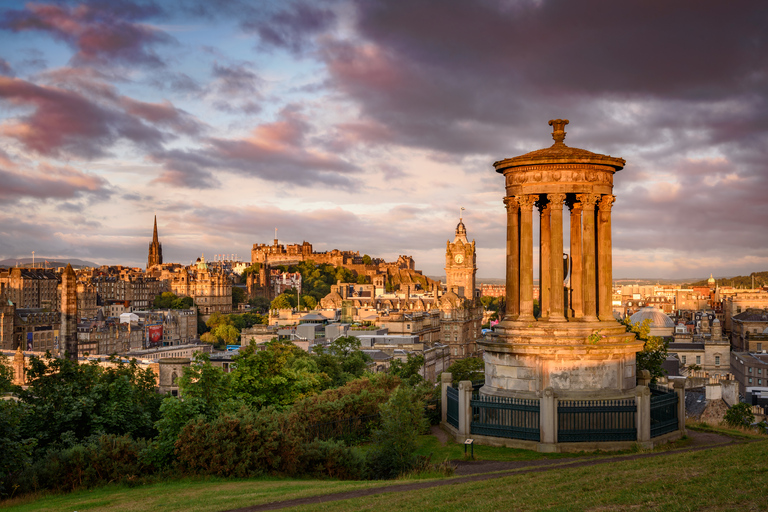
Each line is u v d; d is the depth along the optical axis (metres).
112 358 88.56
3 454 54.06
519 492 36.97
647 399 51.69
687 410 126.88
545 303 57.88
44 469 56.00
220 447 56.53
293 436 57.22
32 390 71.69
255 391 82.88
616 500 32.66
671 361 187.38
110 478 56.94
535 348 55.09
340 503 39.66
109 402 71.81
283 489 47.66
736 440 56.56
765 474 33.56
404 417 53.19
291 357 120.44
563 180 56.59
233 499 44.72
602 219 57.66
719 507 29.56
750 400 185.88
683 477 35.19
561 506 32.91
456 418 59.09
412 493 40.44
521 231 57.59
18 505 50.97
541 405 52.09
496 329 58.59
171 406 60.34
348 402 68.31
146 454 58.25
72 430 67.69
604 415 52.19
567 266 62.00
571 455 50.38
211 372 65.56
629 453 50.03
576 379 55.16
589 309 56.84
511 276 58.31
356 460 56.00
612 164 57.28
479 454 52.09
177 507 43.94
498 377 57.50
